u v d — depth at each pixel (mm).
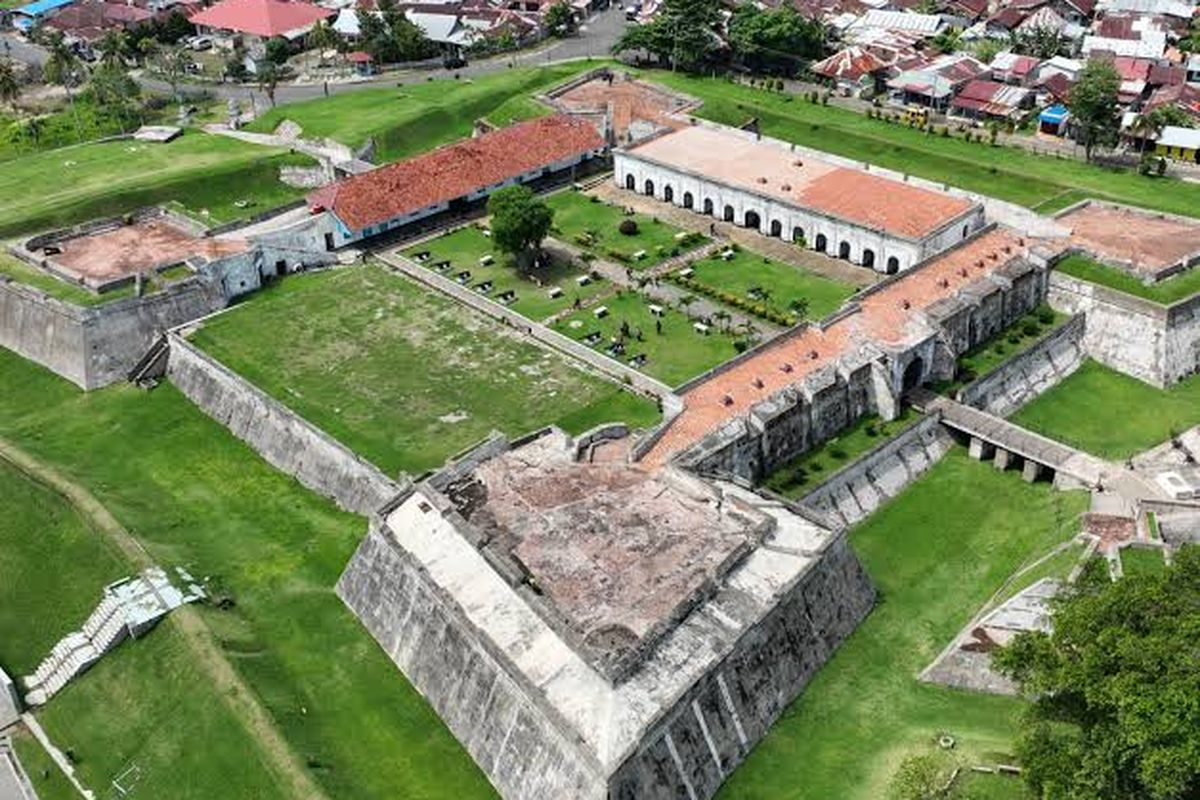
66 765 91438
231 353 135875
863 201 156500
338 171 185250
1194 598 72125
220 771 85875
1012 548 107500
